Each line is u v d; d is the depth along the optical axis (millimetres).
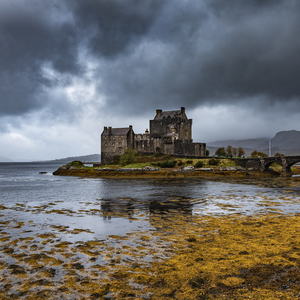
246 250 14984
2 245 16609
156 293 10461
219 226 21031
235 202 33250
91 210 28641
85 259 14109
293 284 10906
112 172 90500
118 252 15109
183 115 128500
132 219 24031
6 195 41938
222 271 12234
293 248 15172
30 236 18641
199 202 33438
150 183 62000
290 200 34531
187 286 10922
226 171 85750
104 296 10328
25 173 134875
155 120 126250
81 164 116812
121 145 120750
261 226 20781
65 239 17906
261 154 130625
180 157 104562
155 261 13633
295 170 101562
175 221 23047
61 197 39250
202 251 14977
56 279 11820
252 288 10664
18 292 10711
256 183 59969
